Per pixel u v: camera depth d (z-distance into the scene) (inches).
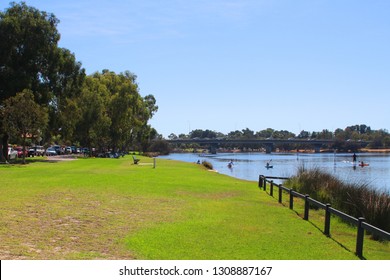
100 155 2778.1
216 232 430.3
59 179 879.1
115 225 434.9
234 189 900.0
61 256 314.3
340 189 715.4
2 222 418.3
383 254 408.5
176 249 352.8
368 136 6948.8
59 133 2084.2
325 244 419.5
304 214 576.1
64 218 455.8
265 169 2351.1
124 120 2992.1
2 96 1630.2
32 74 1680.6
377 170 2262.6
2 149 1603.1
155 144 5753.0
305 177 855.7
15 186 729.0
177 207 583.5
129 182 878.4
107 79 3026.6
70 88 1861.5
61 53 1775.3
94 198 615.5
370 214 538.6
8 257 303.6
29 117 1451.8
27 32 1649.9
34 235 374.0
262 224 500.4
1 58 1601.9
